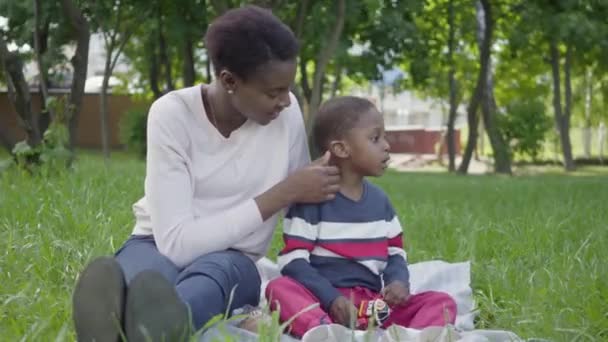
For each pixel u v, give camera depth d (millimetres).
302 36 14195
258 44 2785
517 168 30141
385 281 3268
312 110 11625
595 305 3285
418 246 5148
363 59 18000
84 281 2299
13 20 10070
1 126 9320
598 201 7871
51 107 8258
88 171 8180
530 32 19234
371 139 3219
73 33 9992
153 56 21031
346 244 3215
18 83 8812
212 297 2701
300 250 3166
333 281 3193
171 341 2340
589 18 16297
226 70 2846
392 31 15844
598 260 4223
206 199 3066
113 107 36219
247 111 2922
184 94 3025
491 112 24766
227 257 2859
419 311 3104
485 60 21938
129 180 7449
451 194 9906
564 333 2971
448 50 24516
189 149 3020
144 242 3064
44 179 6535
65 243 4059
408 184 12633
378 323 3053
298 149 3230
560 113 27438
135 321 2273
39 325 2729
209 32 2887
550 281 3678
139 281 2275
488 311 3586
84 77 9250
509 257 4500
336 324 2814
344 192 3283
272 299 3070
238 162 3070
